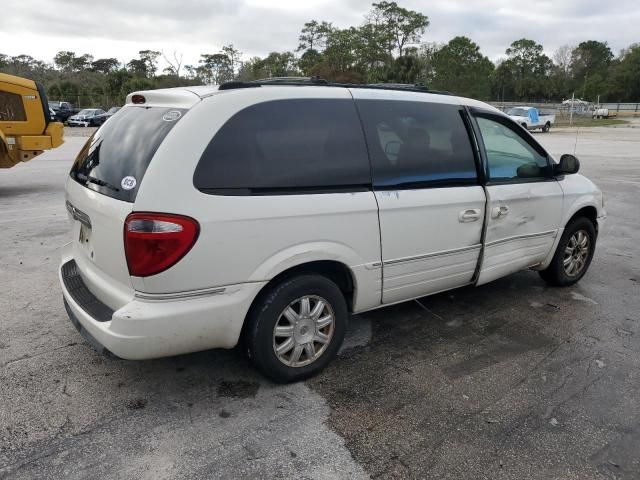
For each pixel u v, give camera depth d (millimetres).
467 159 4105
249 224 3016
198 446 2865
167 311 2891
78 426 3008
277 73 66875
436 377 3629
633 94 88625
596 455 2883
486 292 5250
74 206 3482
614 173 14664
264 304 3223
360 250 3506
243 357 3787
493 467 2771
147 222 2793
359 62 68625
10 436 2900
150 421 3070
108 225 2979
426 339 4203
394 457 2824
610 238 7574
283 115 3244
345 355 3914
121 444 2865
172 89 3387
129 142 3170
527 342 4188
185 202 2848
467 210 4066
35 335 4086
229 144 3020
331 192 3344
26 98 11109
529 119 36125
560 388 3527
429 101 3994
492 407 3297
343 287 3695
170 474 2654
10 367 3602
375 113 3645
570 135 34062
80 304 3230
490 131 4371
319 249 3301
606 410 3291
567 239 5184
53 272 5547
